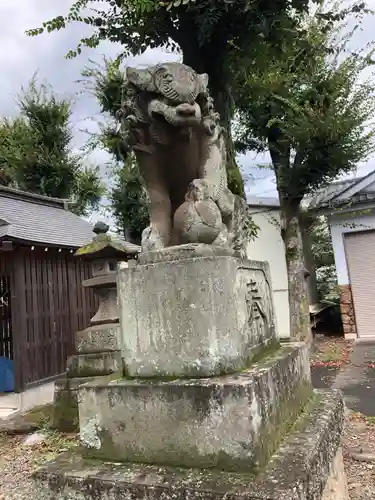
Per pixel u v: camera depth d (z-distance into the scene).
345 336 11.86
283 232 10.34
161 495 1.49
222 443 1.59
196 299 1.82
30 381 7.08
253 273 2.24
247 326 1.99
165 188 2.24
